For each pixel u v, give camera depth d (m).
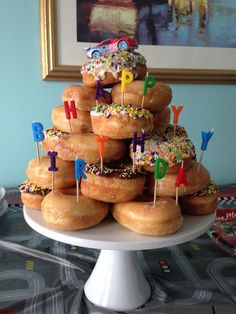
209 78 0.78
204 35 0.76
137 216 0.36
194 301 0.40
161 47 0.75
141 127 0.38
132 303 0.39
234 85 0.81
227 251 0.51
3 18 0.69
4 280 0.43
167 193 0.39
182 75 0.76
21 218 0.60
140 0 0.72
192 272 0.46
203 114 0.81
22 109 0.75
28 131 0.76
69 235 0.35
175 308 0.39
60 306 0.39
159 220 0.35
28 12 0.70
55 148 0.41
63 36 0.71
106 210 0.39
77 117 0.42
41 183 0.42
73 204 0.36
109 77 0.41
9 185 0.78
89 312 0.39
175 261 0.49
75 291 0.42
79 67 0.73
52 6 0.69
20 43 0.71
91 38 0.72
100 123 0.39
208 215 0.43
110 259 0.41
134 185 0.38
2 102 0.74
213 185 0.45
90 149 0.40
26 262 0.47
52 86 0.74
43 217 0.38
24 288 0.42
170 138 0.42
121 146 0.41
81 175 0.37
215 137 0.83
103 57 0.42
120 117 0.38
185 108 0.80
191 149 0.41
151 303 0.40
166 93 0.41
